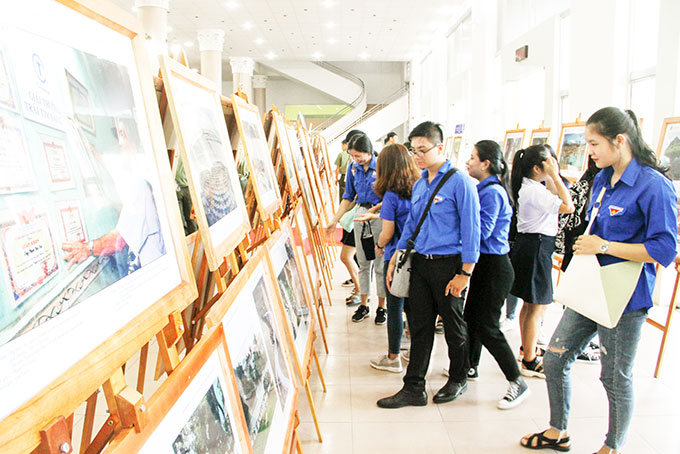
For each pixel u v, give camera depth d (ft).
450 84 41.70
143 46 3.04
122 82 2.73
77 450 7.25
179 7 37.06
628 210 6.04
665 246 5.70
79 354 2.00
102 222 2.31
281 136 9.27
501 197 8.32
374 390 9.34
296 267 8.17
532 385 9.50
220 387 3.23
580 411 8.50
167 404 2.45
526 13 26.68
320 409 8.65
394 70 67.51
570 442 7.43
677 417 8.29
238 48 53.42
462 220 7.70
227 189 4.77
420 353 8.61
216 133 4.81
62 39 2.20
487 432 7.89
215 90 5.18
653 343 11.51
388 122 63.16
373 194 12.44
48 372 1.81
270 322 5.18
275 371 5.03
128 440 2.09
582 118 18.21
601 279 6.17
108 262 2.31
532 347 9.77
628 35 16.47
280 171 9.98
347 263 14.34
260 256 5.27
